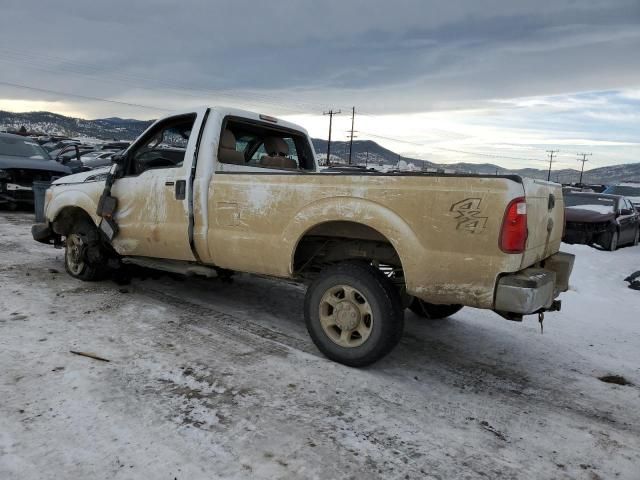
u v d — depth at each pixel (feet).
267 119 17.65
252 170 16.34
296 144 20.38
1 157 37.58
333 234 13.30
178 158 18.06
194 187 15.02
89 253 18.67
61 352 12.30
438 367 13.41
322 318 12.93
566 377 13.39
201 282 20.47
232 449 8.75
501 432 10.13
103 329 14.16
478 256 10.77
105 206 17.37
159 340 13.61
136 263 17.84
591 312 20.52
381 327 11.94
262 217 13.60
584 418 11.04
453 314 18.39
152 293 18.35
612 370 14.14
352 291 12.39
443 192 11.04
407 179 11.46
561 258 13.60
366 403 10.86
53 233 20.74
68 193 19.24
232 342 13.87
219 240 14.48
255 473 8.13
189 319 15.64
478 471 8.69
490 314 19.06
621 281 27.63
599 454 9.56
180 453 8.54
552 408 11.44
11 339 12.91
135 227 16.85
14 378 10.77
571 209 42.29
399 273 13.14
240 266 14.28
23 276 19.53
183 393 10.66
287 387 11.29
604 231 41.06
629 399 12.21
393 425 10.03
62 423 9.18
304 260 14.47
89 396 10.22
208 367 12.05
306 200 12.77
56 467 7.94
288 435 9.32
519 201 10.52
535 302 10.65
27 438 8.64
